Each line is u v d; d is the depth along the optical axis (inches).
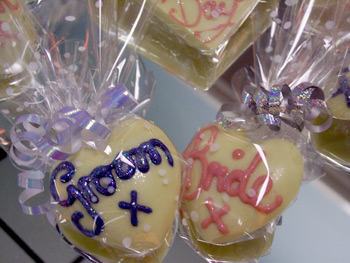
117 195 8.6
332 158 11.0
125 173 8.6
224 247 10.1
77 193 8.6
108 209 8.6
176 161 9.2
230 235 9.2
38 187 9.2
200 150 9.6
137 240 8.8
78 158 8.9
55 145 8.8
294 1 10.8
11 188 10.6
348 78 10.4
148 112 11.3
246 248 10.1
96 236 8.7
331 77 10.7
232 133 9.8
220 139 9.6
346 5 10.6
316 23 11.1
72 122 8.9
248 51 11.9
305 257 10.4
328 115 9.8
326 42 10.9
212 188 9.3
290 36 10.9
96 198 8.6
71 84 10.0
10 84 10.1
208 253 10.1
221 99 11.6
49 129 8.8
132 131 9.2
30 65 9.9
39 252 10.2
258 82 11.2
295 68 10.9
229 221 9.1
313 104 9.7
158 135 9.3
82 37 10.5
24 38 9.8
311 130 10.1
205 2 11.4
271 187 9.0
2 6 9.5
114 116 9.5
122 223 8.6
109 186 8.6
